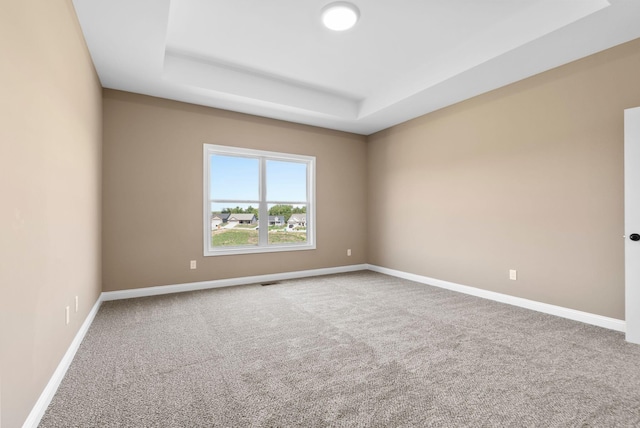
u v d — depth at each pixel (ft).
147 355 7.07
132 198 11.98
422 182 14.74
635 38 8.20
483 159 12.03
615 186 8.61
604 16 7.25
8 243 3.95
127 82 11.07
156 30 8.02
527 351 7.24
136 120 12.05
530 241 10.53
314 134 16.46
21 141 4.34
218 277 13.83
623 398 5.37
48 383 5.36
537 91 10.33
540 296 10.29
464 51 10.07
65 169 6.43
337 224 17.29
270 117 14.94
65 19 6.43
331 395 5.51
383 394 5.53
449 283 13.38
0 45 3.76
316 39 9.87
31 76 4.69
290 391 5.64
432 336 8.17
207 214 13.53
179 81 11.00
